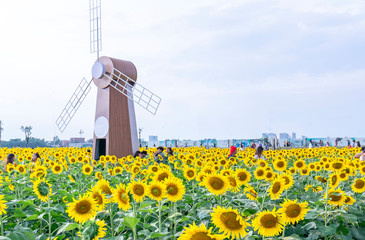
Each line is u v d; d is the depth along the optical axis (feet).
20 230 13.30
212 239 8.59
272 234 12.66
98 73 78.95
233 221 10.98
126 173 38.55
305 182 33.81
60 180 35.78
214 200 23.49
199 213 18.56
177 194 16.39
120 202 15.37
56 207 18.08
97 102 81.25
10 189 26.86
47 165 37.24
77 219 13.00
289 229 18.86
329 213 19.38
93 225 10.91
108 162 47.11
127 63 85.25
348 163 30.22
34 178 26.50
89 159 45.93
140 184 15.64
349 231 18.62
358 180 22.30
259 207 20.53
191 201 23.77
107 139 77.71
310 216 18.44
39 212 19.56
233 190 21.86
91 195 13.88
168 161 48.34
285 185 18.79
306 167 30.83
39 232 19.76
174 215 16.33
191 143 186.50
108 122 78.13
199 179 23.63
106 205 17.21
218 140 182.39
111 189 15.72
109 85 79.66
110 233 17.53
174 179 16.63
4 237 12.23
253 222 12.94
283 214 13.83
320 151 68.13
